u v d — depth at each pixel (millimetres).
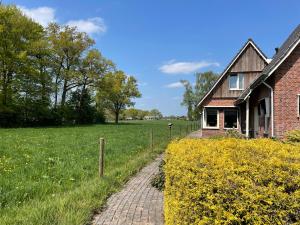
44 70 52500
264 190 2951
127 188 8594
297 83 15508
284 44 24344
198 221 3137
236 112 29312
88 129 40938
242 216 2965
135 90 77750
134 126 52594
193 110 99250
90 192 7512
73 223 5590
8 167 10836
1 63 44406
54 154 14734
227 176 3145
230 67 29281
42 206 6281
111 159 13688
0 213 6156
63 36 55594
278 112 15516
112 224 5797
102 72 60562
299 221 2865
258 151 4273
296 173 3154
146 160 13375
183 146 5219
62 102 57906
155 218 6117
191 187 3320
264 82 16062
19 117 47594
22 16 48406
